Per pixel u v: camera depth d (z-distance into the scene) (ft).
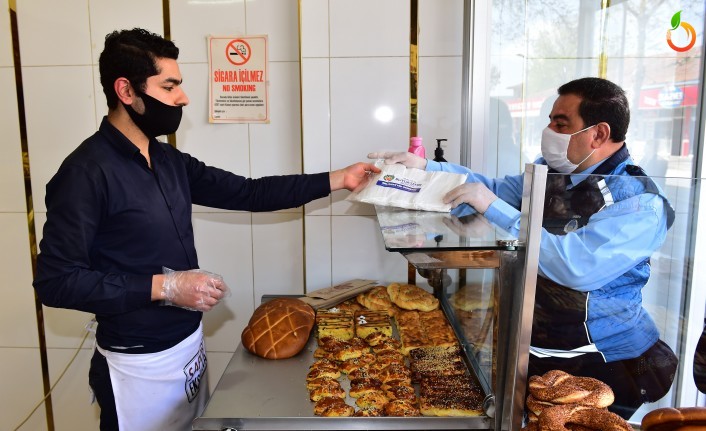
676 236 3.01
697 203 2.97
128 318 4.33
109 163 4.12
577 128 4.06
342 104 6.02
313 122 6.07
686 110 4.87
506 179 5.24
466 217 3.71
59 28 6.46
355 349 4.61
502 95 5.53
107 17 6.44
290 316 4.95
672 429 2.42
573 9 5.23
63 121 6.64
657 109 4.99
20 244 6.90
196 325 4.85
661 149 5.05
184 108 6.61
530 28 5.37
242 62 6.47
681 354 3.09
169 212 4.43
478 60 5.50
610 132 3.99
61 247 3.92
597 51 5.21
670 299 3.05
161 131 4.34
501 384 3.18
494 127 5.59
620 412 3.11
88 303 3.90
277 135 6.63
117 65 4.03
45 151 6.72
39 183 6.79
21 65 6.53
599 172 4.13
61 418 7.31
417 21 5.84
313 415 3.65
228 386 4.12
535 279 2.71
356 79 5.97
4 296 7.00
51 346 7.10
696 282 3.02
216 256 6.95
